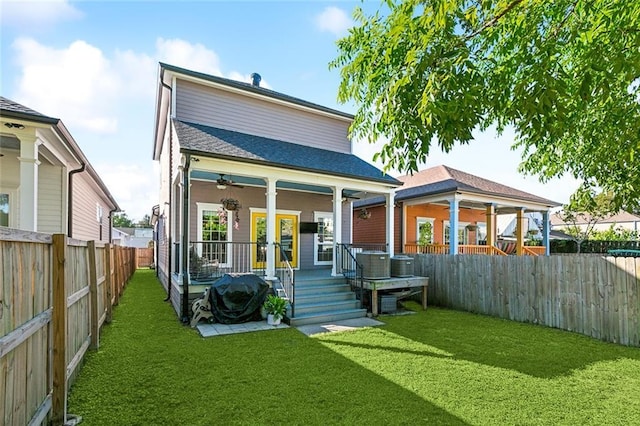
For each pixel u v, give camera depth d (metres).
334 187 9.50
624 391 3.84
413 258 10.29
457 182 13.59
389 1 3.22
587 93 2.23
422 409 3.41
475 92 2.54
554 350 5.40
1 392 2.19
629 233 22.34
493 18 2.75
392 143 2.87
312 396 3.70
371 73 3.36
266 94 10.82
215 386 3.95
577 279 6.57
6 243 2.33
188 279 7.45
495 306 8.12
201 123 10.01
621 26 2.53
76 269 4.31
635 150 3.04
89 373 4.30
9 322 2.35
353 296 8.59
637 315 5.65
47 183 8.67
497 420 3.21
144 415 3.28
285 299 7.48
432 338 6.11
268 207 8.26
